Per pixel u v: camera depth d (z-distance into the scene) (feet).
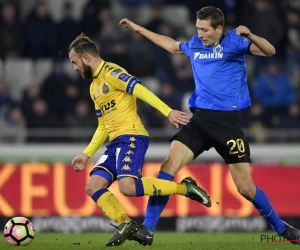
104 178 75.87
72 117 144.97
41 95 150.61
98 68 75.72
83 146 131.54
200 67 78.64
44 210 123.54
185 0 175.83
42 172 124.36
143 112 144.46
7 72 165.27
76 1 178.50
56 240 90.99
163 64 158.20
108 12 162.81
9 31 164.96
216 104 77.97
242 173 78.43
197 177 124.06
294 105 146.00
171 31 162.50
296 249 75.77
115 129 76.18
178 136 79.20
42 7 162.40
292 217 124.47
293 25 164.55
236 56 77.20
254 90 151.53
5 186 123.85
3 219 123.13
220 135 77.66
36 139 134.51
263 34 159.22
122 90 75.00
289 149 128.36
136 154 74.95
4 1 170.30
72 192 124.06
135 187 74.02
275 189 125.59
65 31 161.58
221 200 123.65
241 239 95.81
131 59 157.58
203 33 76.69
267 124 145.69
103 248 75.36
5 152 124.77
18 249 75.51
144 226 76.02
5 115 150.30
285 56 161.58
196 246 78.59
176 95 148.25
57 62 155.84
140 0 178.09
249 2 162.40
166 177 77.56
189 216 123.34
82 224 123.24
